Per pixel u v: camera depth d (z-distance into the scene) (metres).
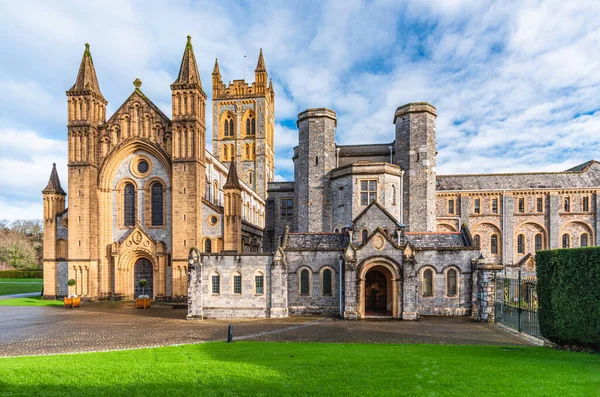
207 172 62.25
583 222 63.22
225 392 12.73
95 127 51.16
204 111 51.69
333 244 37.94
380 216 37.59
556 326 21.23
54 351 21.98
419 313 35.47
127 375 14.74
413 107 49.41
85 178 49.53
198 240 48.03
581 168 69.50
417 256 36.38
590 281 19.95
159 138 50.50
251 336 26.20
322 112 51.19
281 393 12.55
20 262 101.50
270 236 62.38
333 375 14.47
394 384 13.27
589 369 15.34
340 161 54.66
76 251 48.78
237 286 36.22
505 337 25.69
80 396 12.50
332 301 36.50
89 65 51.81
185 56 50.34
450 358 17.59
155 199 50.84
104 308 42.78
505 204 64.62
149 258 49.28
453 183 67.31
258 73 101.06
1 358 19.27
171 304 45.91
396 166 47.69
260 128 100.12
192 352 20.03
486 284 32.47
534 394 12.03
